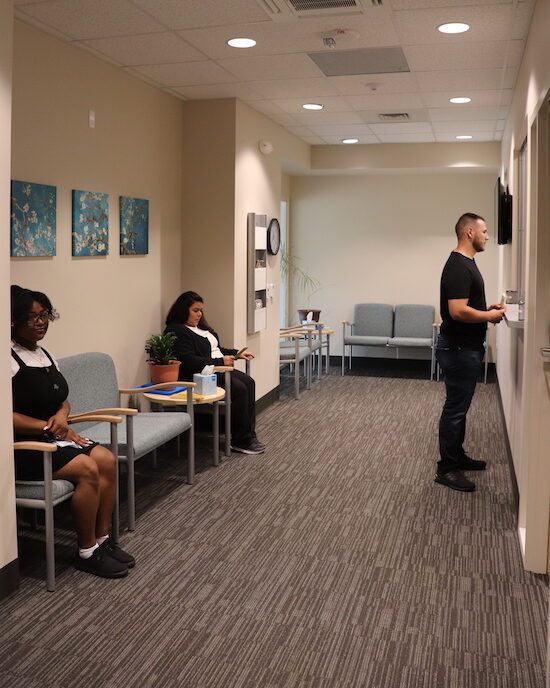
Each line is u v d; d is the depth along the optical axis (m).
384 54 3.40
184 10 2.77
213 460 3.80
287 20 2.89
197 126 4.41
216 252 4.44
